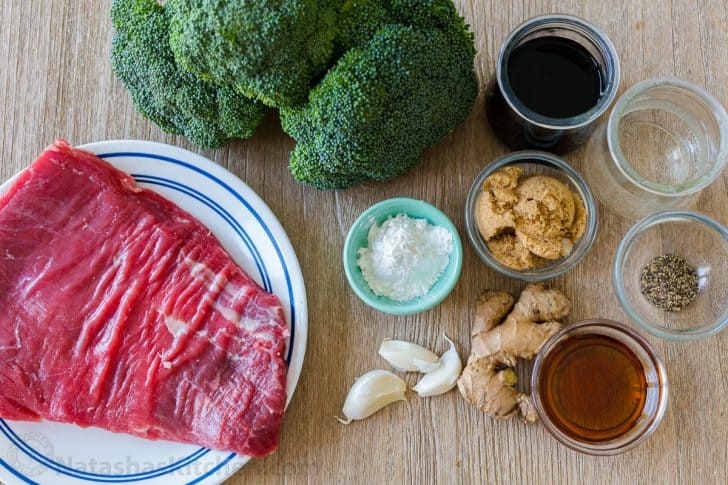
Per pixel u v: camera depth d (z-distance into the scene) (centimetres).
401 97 59
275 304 63
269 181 66
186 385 61
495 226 63
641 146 66
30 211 62
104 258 62
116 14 61
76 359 61
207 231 64
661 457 65
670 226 65
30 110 67
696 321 65
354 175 63
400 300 64
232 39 56
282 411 61
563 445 64
